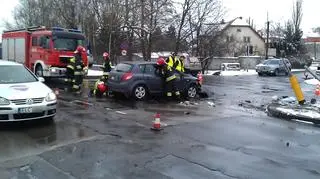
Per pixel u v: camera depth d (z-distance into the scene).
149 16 34.31
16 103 9.64
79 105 13.47
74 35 21.31
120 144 8.41
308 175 6.77
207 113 12.65
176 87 16.14
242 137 9.36
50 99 10.20
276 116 12.30
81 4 39.28
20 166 6.91
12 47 24.30
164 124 10.59
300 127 10.69
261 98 17.55
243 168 7.07
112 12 36.78
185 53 38.44
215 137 9.27
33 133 9.21
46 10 55.41
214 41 39.97
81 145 8.26
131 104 14.11
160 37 36.78
